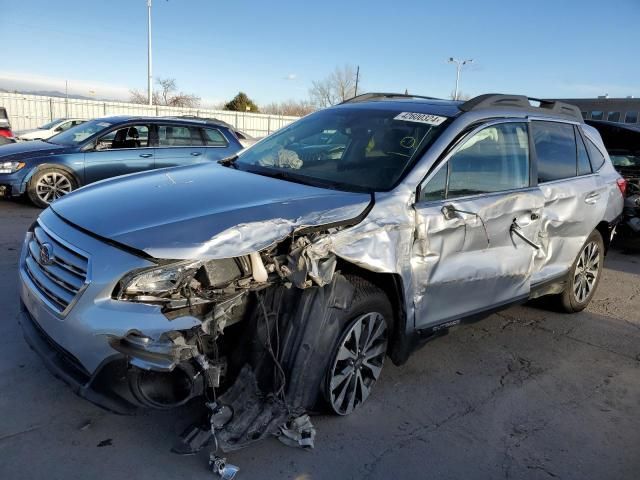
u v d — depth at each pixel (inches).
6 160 329.1
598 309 219.8
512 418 135.4
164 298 97.6
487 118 154.9
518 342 181.9
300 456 113.1
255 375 112.3
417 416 132.1
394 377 149.9
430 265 132.8
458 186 142.5
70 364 105.5
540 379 156.9
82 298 98.8
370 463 113.2
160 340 95.6
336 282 118.3
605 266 295.0
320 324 114.5
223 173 143.3
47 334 108.9
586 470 117.6
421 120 151.2
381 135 150.6
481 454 119.9
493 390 148.2
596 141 210.5
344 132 158.4
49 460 106.1
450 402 139.9
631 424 137.3
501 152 157.0
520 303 168.4
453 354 168.4
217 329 101.7
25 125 1087.6
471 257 144.3
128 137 359.6
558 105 194.5
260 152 166.7
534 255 167.0
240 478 105.3
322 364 115.9
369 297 123.1
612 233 216.7
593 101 1568.7
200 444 104.3
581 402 146.2
